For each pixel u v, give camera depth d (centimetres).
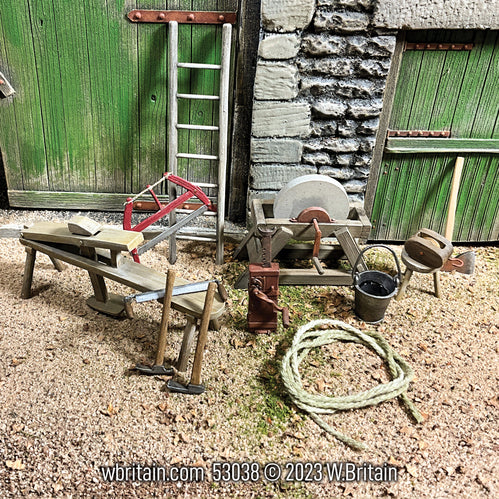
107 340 353
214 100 426
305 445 295
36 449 284
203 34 409
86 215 476
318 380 333
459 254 437
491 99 418
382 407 319
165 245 462
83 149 454
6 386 314
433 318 392
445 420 312
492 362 355
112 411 304
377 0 367
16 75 425
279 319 384
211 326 367
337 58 390
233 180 459
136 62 420
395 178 446
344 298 408
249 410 312
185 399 315
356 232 397
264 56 385
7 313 371
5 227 456
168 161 458
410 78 408
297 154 422
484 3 371
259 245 412
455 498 274
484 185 453
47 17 403
